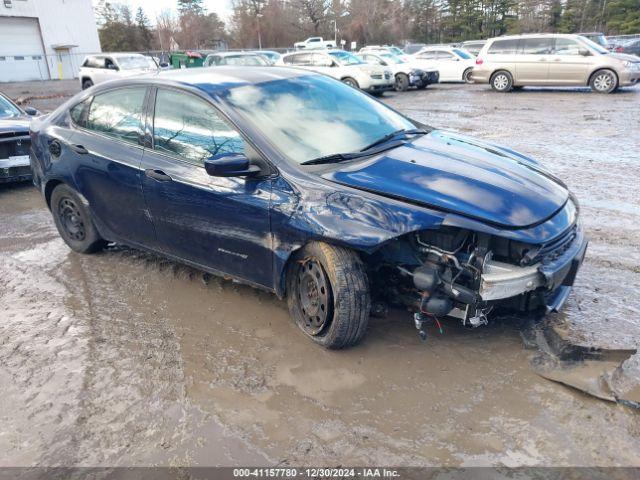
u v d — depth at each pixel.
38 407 2.93
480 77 18.05
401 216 2.90
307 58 18.84
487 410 2.74
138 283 4.35
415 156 3.51
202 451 2.57
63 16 38.72
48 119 4.99
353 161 3.42
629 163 7.54
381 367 3.12
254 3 65.75
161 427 2.73
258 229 3.38
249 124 3.50
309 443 2.58
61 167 4.68
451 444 2.54
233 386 3.02
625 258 4.43
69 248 5.20
